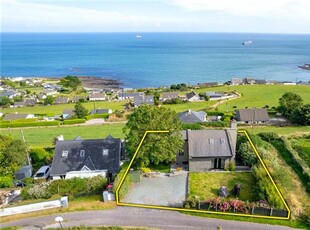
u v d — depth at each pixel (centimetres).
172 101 11288
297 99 8412
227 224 2784
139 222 2812
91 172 4166
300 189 3488
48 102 13438
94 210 3025
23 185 4362
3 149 4500
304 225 2769
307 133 5938
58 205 3095
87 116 9312
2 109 12488
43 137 7150
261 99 11212
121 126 8088
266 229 2714
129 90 16262
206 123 6341
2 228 2759
